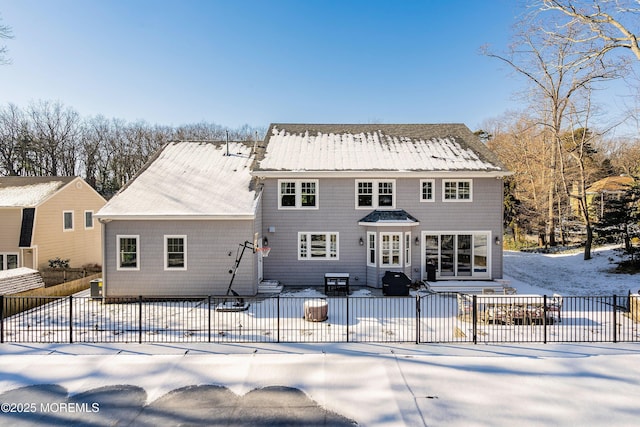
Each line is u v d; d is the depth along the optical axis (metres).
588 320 12.24
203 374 8.28
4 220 21.34
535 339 10.37
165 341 10.26
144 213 15.27
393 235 17.23
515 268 22.81
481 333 10.88
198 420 6.57
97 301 15.49
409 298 15.36
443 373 8.24
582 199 23.86
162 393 7.51
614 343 10.02
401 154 18.84
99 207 27.48
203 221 15.52
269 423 6.48
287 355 9.24
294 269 17.88
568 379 7.95
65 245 23.81
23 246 20.92
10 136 44.28
